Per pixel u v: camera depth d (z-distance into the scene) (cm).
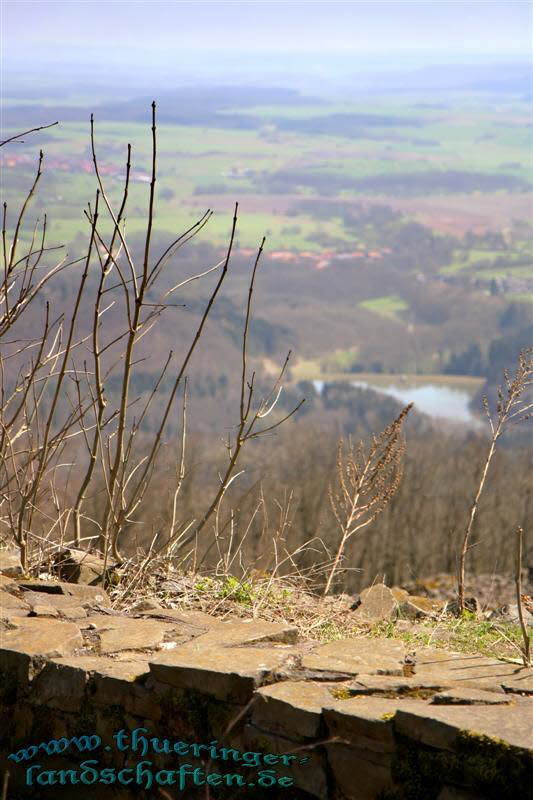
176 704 312
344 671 318
